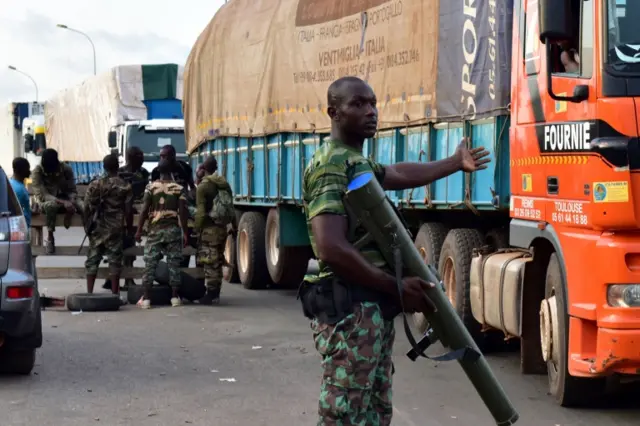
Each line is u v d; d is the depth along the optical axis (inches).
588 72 276.1
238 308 533.3
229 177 673.6
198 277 582.6
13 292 332.2
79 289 629.9
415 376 347.3
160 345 410.3
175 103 1033.5
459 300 394.0
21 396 313.9
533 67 315.9
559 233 294.4
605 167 267.3
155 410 294.5
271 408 297.0
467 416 287.9
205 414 289.4
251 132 617.9
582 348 278.5
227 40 666.8
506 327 341.1
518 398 310.7
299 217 586.2
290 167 564.1
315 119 522.6
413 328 453.7
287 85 560.1
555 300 301.7
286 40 562.9
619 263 265.1
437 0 401.7
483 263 366.6
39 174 568.1
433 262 427.5
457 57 385.4
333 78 503.2
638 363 265.0
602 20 269.7
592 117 272.2
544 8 269.1
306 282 182.4
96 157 1125.1
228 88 662.5
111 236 542.3
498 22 354.0
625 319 263.9
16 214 344.8
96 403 304.0
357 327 174.7
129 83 1031.0
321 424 178.7
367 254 174.9
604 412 292.7
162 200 532.4
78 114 1226.6
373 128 179.8
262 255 625.0
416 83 419.8
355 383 175.8
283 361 374.0
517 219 334.0
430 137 409.4
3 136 1833.2
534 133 314.5
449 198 398.9
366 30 467.2
